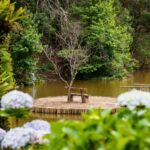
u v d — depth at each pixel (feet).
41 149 8.20
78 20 91.71
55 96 61.00
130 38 101.91
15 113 9.21
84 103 51.80
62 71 88.99
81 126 5.42
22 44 78.79
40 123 9.39
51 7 88.84
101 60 91.61
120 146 4.75
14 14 17.07
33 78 65.57
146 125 5.17
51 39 89.97
